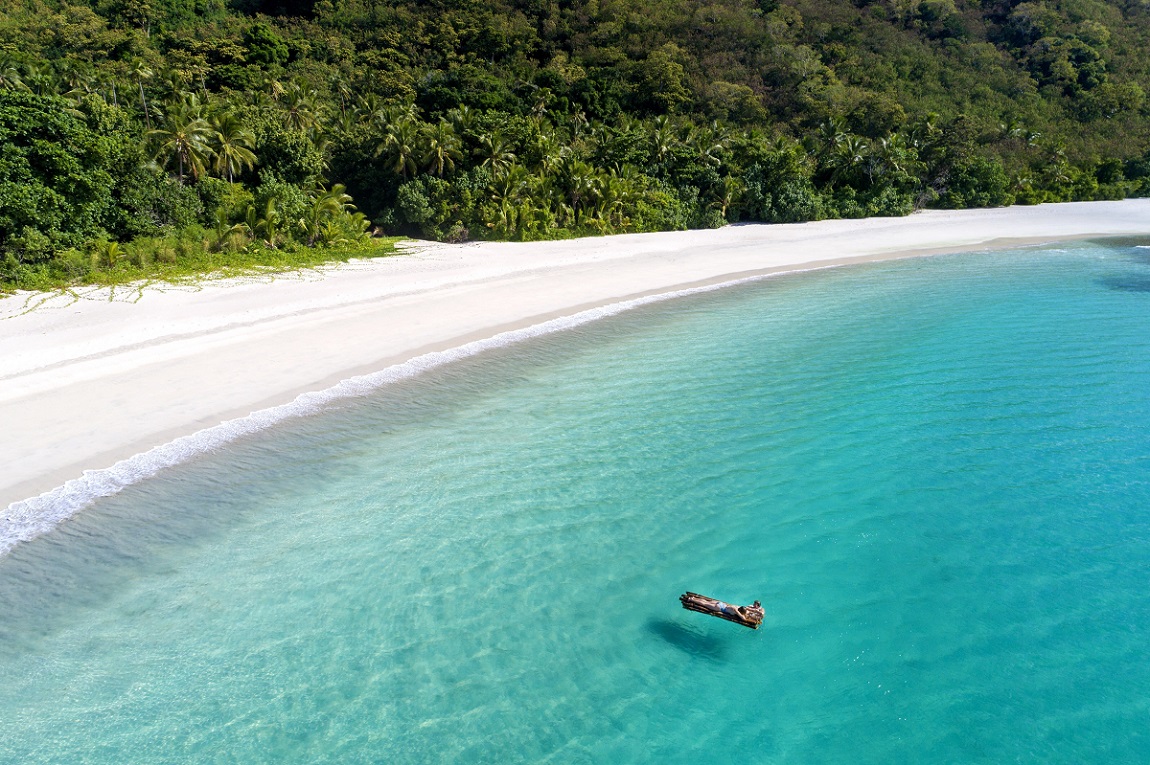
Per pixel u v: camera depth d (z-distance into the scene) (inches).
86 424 805.9
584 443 803.4
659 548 615.2
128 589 554.6
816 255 1990.7
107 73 2696.9
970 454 777.6
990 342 1155.9
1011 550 614.5
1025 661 491.5
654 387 966.4
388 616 532.1
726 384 977.5
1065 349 1115.3
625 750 424.5
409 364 1038.4
